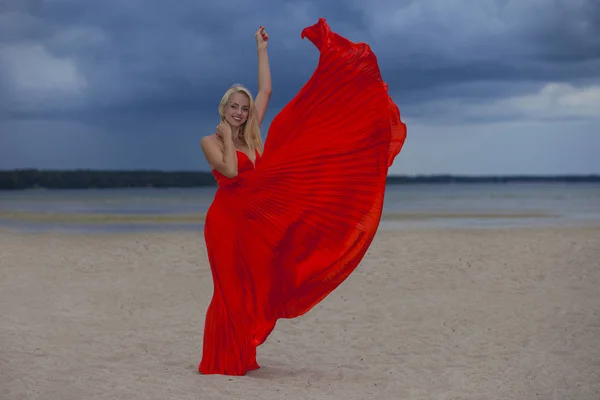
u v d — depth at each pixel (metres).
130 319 8.12
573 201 47.53
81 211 31.81
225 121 5.38
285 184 5.42
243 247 5.41
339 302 9.20
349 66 5.47
